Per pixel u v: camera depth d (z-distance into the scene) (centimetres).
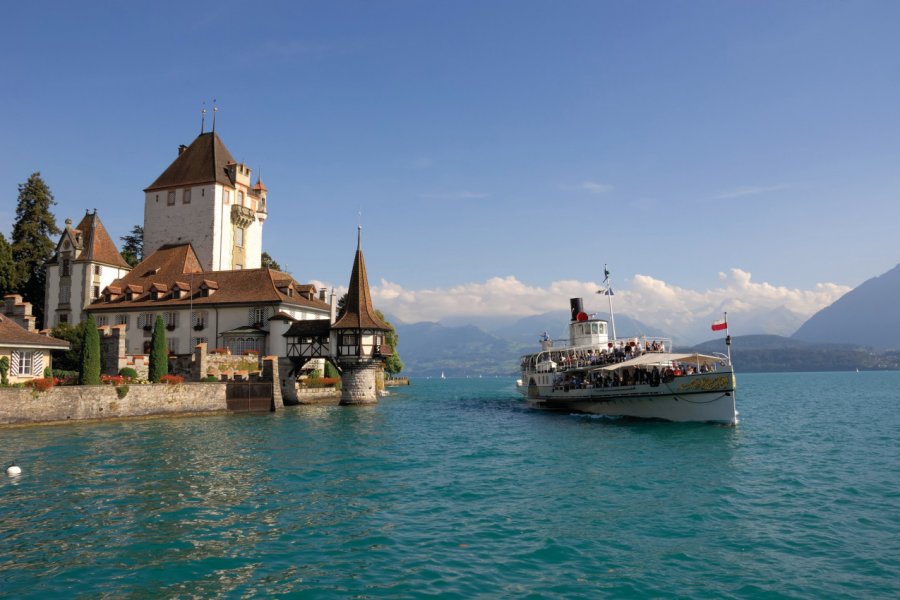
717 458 2709
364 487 2116
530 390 6175
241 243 8538
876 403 6744
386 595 1187
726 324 3822
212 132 8512
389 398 8056
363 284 6006
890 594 1184
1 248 6962
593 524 1655
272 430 3781
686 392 4009
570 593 1196
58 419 3906
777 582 1248
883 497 1961
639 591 1206
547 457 2759
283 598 1175
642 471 2398
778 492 2031
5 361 4128
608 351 5056
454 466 2533
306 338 5953
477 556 1404
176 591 1209
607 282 5453
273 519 1705
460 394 9994
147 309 6956
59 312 7338
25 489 2052
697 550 1444
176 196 8244
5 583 1245
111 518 1705
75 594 1192
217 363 5550
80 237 7456
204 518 1709
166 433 3581
